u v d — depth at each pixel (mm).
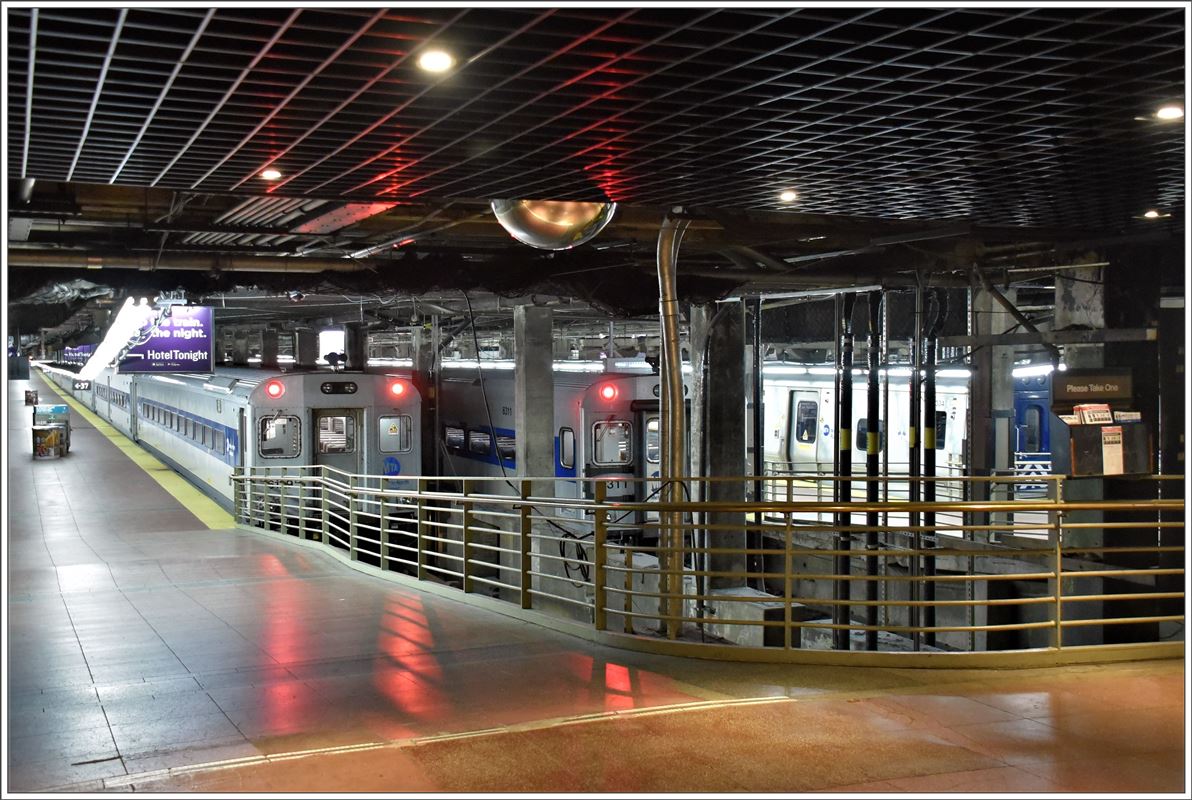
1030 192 8250
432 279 12516
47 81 5016
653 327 29172
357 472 21672
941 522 16938
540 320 18406
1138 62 4953
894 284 13516
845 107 5695
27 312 15141
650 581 15586
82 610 10969
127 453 32344
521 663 8227
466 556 11305
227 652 8797
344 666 8219
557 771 5625
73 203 9266
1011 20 4383
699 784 5438
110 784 5508
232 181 7395
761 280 13570
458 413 24250
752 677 7676
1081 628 10812
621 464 19766
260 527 19125
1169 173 7547
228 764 5816
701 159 6910
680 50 4668
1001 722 6539
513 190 7820
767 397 23047
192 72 4898
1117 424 9969
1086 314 10984
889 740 6180
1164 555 10320
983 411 14164
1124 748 6047
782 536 16375
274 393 20781
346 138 6184
